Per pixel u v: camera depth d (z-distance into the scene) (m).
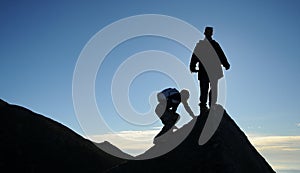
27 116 33.84
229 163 14.99
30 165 28.52
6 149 29.14
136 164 17.27
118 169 17.53
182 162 16.02
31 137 31.27
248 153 16.39
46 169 28.70
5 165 27.98
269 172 16.78
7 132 30.78
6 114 32.88
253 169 15.86
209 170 15.14
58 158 30.02
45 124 33.84
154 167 16.67
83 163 30.34
